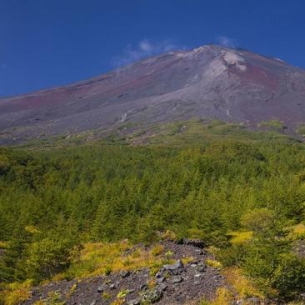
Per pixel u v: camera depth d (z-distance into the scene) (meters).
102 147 191.50
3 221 62.12
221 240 40.59
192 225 49.12
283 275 20.59
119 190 88.00
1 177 120.12
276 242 22.27
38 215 67.94
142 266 29.20
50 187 111.75
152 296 23.31
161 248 33.16
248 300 20.56
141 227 42.47
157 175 105.44
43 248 34.88
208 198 71.38
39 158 148.88
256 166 119.69
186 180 92.62
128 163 142.12
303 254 28.44
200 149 164.25
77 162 145.12
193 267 26.80
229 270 25.62
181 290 23.44
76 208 70.50
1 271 37.56
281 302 20.62
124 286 26.16
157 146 199.12
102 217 57.62
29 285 32.47
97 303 25.02
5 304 28.62
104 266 31.86
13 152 145.88
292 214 52.12
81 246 45.12
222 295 21.45
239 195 69.81
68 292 27.98
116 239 48.62
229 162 133.12
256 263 21.22
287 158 138.88
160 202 69.12
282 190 62.88
